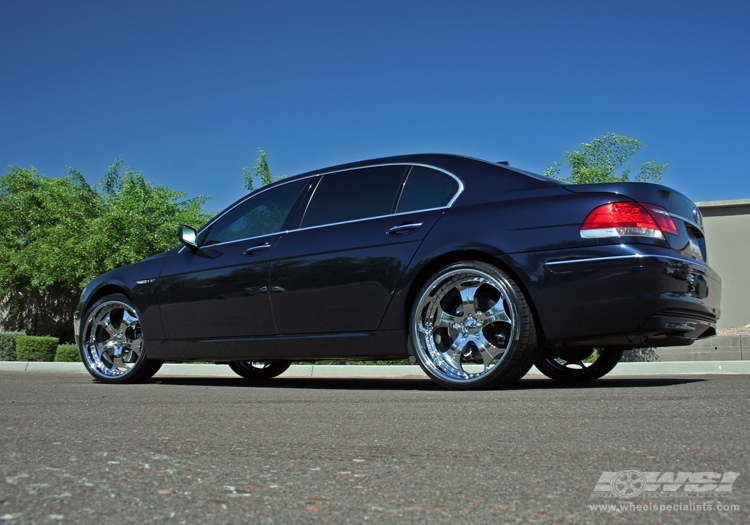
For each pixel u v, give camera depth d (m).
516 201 4.07
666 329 3.69
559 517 1.44
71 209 19.84
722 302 15.53
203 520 1.43
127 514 1.47
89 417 2.94
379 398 3.61
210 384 5.46
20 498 1.59
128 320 5.74
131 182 19.28
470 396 3.58
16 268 21.50
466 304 4.09
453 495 1.61
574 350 5.03
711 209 15.80
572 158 16.22
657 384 4.37
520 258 3.90
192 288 5.26
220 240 5.38
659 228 3.80
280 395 3.94
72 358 13.30
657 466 1.86
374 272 4.36
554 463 1.92
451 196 4.32
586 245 3.77
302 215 4.93
